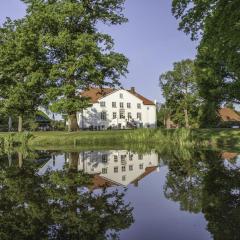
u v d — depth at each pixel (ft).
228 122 235.81
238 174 41.55
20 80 147.64
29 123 227.61
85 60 127.44
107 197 31.60
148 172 46.70
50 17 129.80
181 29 63.21
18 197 31.89
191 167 49.49
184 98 240.53
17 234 21.94
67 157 70.44
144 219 24.50
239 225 22.38
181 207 27.25
